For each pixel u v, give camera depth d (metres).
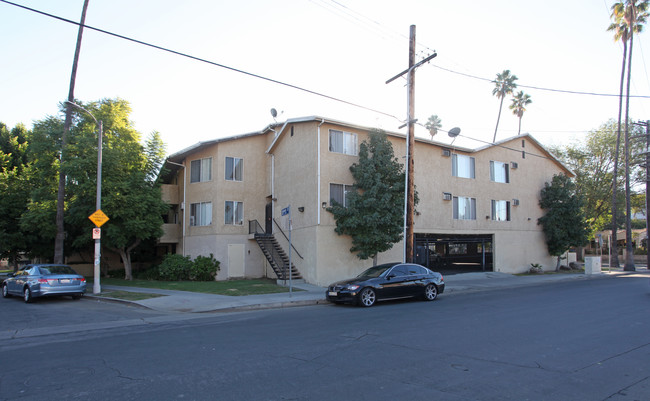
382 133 19.94
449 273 24.98
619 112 32.25
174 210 27.94
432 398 4.89
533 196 29.25
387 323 9.95
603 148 38.22
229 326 10.00
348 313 11.90
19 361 6.87
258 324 10.22
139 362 6.63
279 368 6.18
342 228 19.31
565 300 13.66
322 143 19.98
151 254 30.38
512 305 12.75
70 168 19.58
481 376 5.73
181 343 8.03
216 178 24.36
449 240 24.94
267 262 24.53
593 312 11.05
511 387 5.27
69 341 8.53
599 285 19.19
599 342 7.66
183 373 5.98
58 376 5.93
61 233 19.88
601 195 38.41
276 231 23.64
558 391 5.12
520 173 28.64
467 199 25.55
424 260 23.59
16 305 14.73
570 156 40.22
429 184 23.73
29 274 15.66
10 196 24.64
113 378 5.79
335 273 19.56
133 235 22.77
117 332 9.52
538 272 27.88
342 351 7.18
